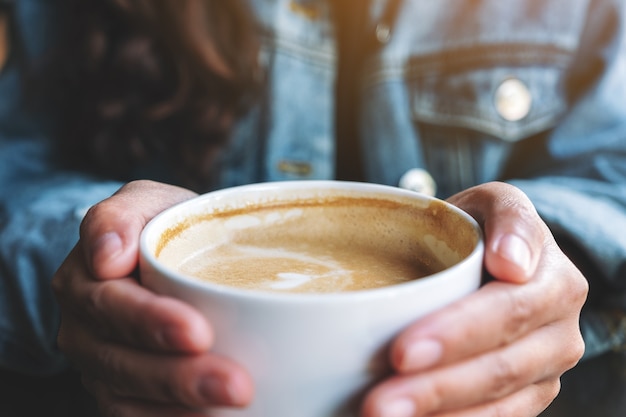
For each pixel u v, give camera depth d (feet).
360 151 1.43
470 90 1.38
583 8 1.36
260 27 1.36
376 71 1.39
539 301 0.59
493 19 1.37
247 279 0.70
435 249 0.73
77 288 0.64
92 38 1.28
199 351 0.51
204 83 1.30
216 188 1.39
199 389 0.51
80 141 1.33
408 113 1.40
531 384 0.64
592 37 1.36
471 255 0.57
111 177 1.34
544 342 0.62
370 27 1.40
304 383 0.50
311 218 0.81
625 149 1.23
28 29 1.35
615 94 1.30
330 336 0.48
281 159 1.39
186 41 1.27
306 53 1.38
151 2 1.27
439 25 1.39
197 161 1.32
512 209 0.65
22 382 0.92
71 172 1.28
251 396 0.51
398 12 1.39
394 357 0.49
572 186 1.18
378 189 0.79
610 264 1.02
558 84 1.39
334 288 0.69
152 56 1.28
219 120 1.31
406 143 1.39
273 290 0.68
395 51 1.39
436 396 0.52
